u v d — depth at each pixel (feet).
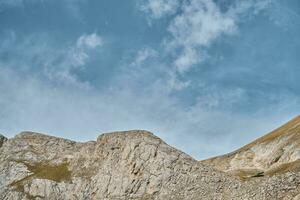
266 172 411.95
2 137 559.79
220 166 549.13
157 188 384.68
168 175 387.14
